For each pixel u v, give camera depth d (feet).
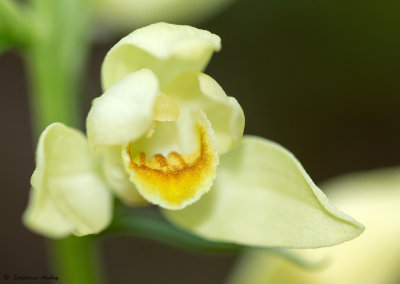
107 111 0.39
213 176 0.40
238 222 0.42
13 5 0.45
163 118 0.41
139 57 0.40
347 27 0.80
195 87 0.41
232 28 0.81
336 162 0.86
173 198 0.40
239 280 0.49
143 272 0.86
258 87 0.84
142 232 0.44
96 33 0.51
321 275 0.48
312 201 0.40
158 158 0.41
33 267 0.83
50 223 0.40
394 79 0.82
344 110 0.85
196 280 0.87
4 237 0.83
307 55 0.82
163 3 0.50
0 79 0.85
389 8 0.78
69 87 0.46
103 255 0.86
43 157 0.38
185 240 0.43
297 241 0.40
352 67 0.82
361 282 0.48
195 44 0.40
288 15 0.80
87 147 0.41
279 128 0.86
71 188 0.41
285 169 0.41
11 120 0.85
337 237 0.40
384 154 0.86
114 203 0.42
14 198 0.84
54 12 0.46
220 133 0.41
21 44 0.45
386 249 0.48
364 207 0.48
